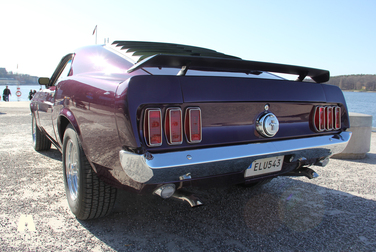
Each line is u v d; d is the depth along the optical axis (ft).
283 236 6.56
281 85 6.31
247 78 5.90
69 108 7.00
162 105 4.98
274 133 6.05
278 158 6.43
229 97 5.52
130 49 7.77
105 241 6.12
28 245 5.88
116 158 5.22
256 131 5.98
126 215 7.43
